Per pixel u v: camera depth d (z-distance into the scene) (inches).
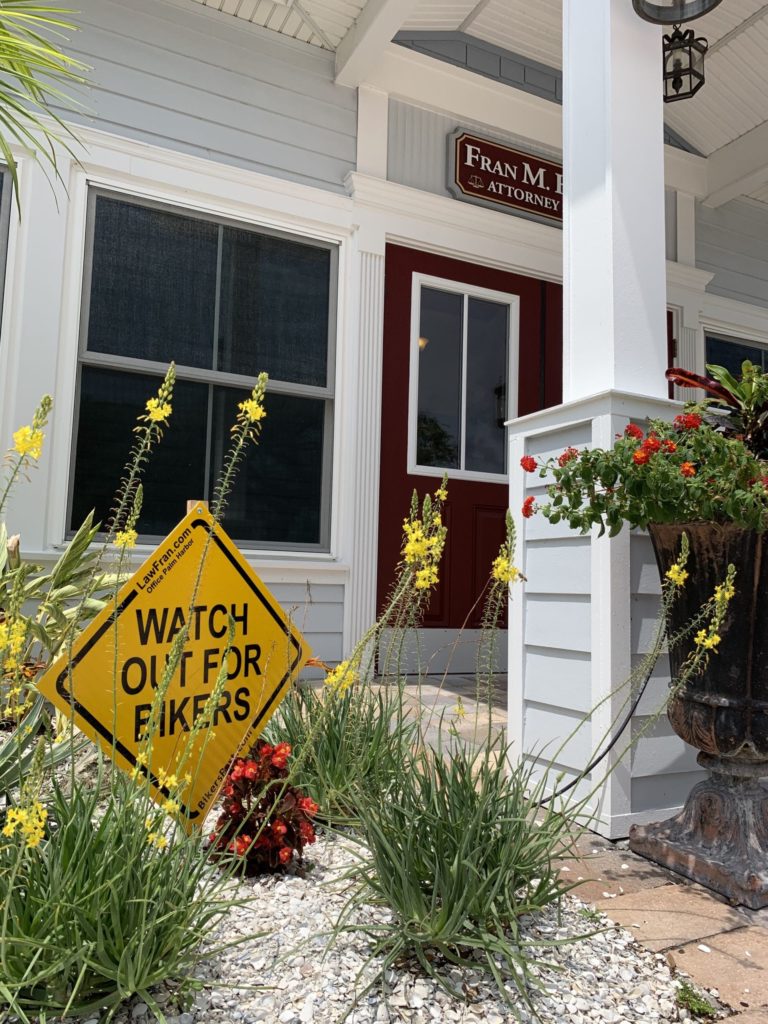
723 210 254.4
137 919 49.6
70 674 60.7
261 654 75.1
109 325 161.3
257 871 70.7
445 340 200.8
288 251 181.5
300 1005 51.0
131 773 58.8
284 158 181.0
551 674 102.2
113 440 160.7
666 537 82.9
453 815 63.1
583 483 84.0
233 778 70.4
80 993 48.4
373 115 191.3
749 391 84.0
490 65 209.6
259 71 179.0
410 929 58.4
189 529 70.8
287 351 179.8
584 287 103.7
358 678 85.7
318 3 172.4
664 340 102.6
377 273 189.0
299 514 179.3
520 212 211.2
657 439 80.1
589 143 104.7
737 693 77.0
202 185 169.9
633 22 104.5
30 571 112.0
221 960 55.4
